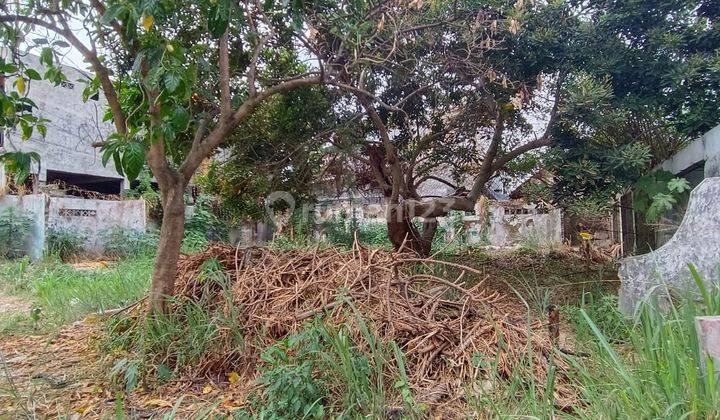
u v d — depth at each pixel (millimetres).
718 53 4934
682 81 5023
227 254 4547
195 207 13047
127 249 11398
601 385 2393
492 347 3025
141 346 3428
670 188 4973
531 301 5008
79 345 4070
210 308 3867
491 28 5141
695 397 1850
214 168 7645
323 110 6668
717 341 2010
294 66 6223
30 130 3486
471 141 7668
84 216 11961
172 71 2881
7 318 5004
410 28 5148
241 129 6824
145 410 2832
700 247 3699
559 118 5480
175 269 3879
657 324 2400
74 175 14320
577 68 5355
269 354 2840
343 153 7199
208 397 3000
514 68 5629
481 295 3625
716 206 3676
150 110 3219
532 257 9703
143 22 2824
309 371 2549
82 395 3041
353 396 2506
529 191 6180
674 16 5254
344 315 3162
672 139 6219
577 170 5211
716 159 4801
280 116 6746
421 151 7910
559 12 5328
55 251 10664
